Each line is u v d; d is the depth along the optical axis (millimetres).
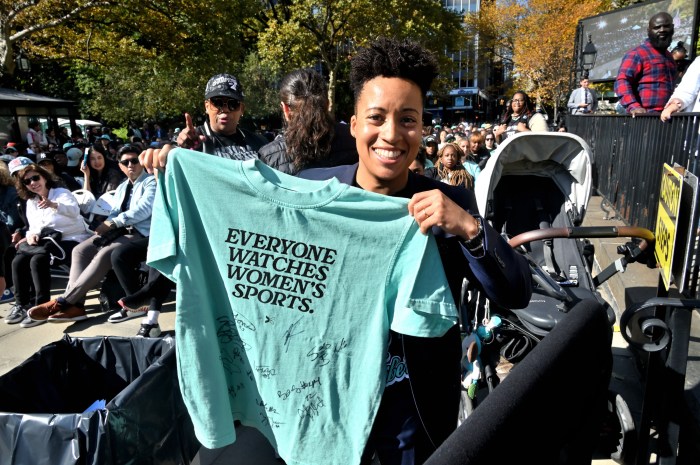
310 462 1656
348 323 1559
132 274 4785
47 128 19234
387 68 1463
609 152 7465
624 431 2555
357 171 1698
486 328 2818
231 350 1722
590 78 13328
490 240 1388
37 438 2100
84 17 20281
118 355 2955
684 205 2068
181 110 28734
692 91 4344
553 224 4027
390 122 1479
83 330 4750
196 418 1646
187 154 1592
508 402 1093
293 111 3219
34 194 5199
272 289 1600
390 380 1603
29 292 5070
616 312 4543
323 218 1528
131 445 2244
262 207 1566
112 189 6508
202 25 20719
